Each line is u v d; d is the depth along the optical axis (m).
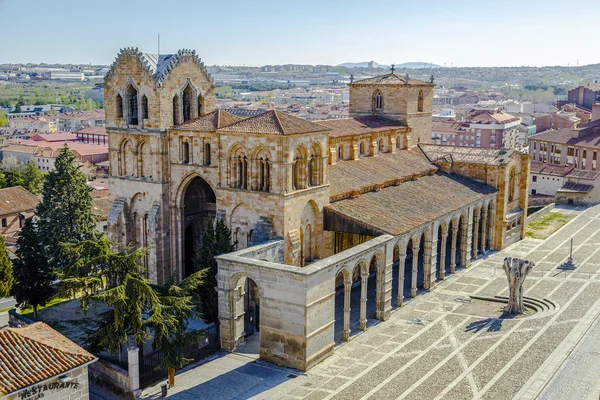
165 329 52.28
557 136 177.38
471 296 76.31
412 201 81.00
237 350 61.38
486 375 54.47
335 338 63.44
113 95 78.38
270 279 57.22
